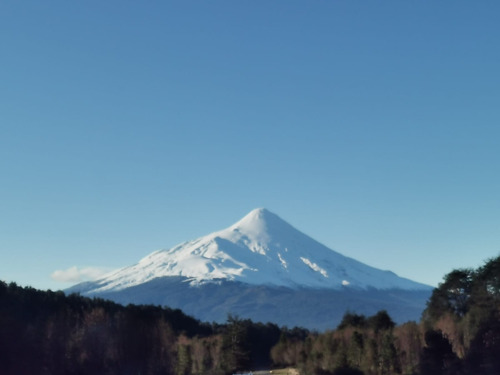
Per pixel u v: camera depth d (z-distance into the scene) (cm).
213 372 19850
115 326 18338
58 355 15638
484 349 13675
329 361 16862
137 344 18188
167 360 19000
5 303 16112
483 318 14325
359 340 16062
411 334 15262
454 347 14650
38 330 15775
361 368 15738
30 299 18075
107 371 16862
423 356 13950
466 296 17262
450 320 15262
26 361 14562
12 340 14400
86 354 16625
